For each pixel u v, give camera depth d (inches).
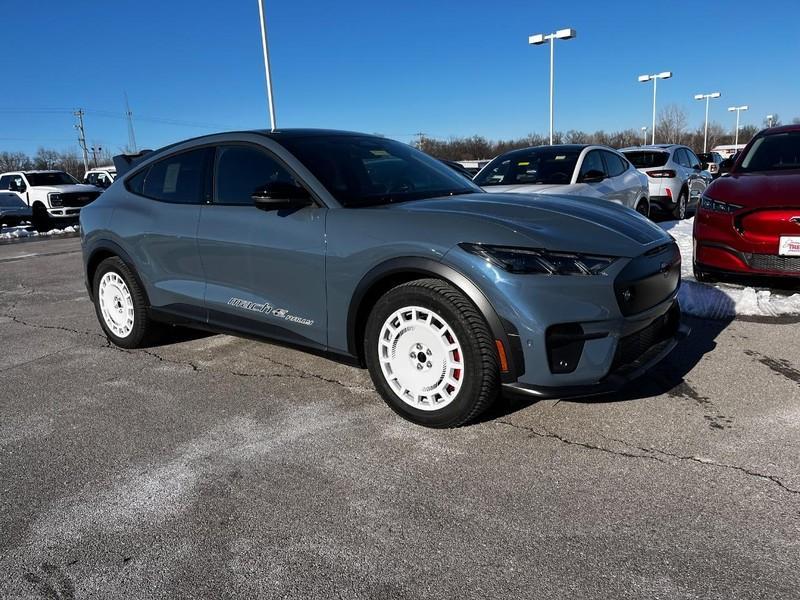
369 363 129.2
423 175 158.4
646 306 120.7
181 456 117.3
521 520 93.1
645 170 468.4
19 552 90.0
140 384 156.3
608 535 88.6
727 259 210.1
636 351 121.9
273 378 156.9
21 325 223.8
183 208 160.9
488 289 110.3
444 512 96.0
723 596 75.8
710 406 129.3
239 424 130.3
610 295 112.4
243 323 150.1
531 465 108.7
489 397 116.3
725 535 87.3
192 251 157.6
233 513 98.0
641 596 76.4
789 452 109.1
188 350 182.7
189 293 160.7
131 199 177.9
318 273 132.1
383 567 84.1
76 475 111.6
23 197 751.7
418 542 89.1
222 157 156.6
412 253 117.9
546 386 111.3
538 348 109.0
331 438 122.2
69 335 206.1
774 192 204.5
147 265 170.4
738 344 166.7
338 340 133.0
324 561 85.8
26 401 147.8
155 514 98.4
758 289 216.4
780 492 97.0
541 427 122.7
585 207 137.6
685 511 93.3
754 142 260.5
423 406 123.1
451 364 117.6
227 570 84.7
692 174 504.7
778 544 84.8
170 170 170.4
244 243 144.7
